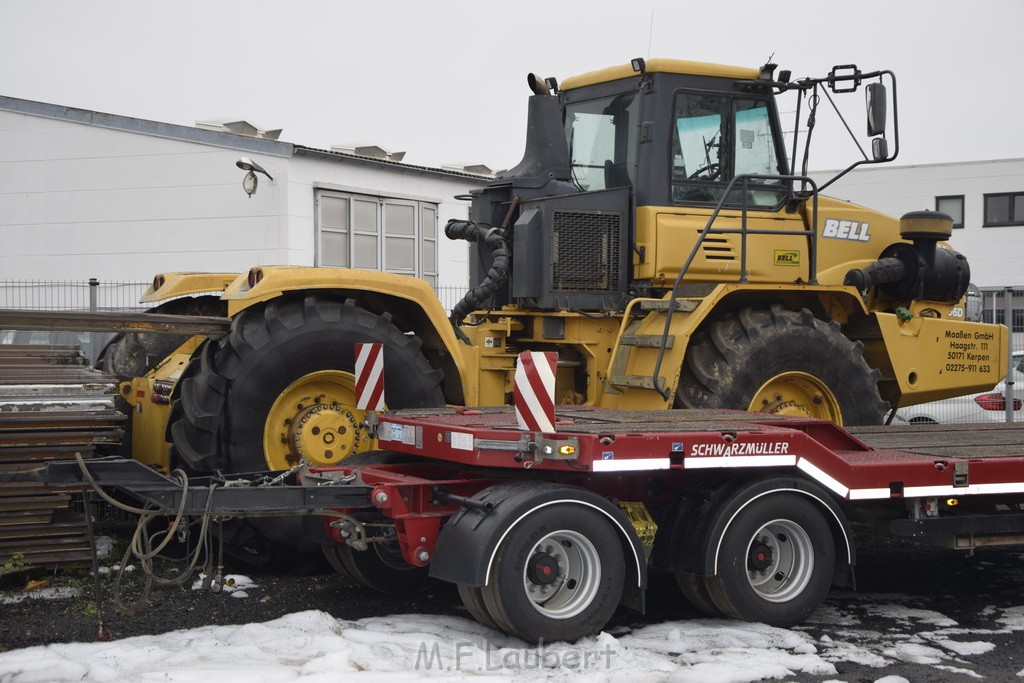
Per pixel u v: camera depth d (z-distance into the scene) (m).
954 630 5.59
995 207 26.31
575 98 8.38
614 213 7.79
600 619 5.12
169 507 5.00
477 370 7.68
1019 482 5.99
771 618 5.50
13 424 5.94
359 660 4.64
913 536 5.86
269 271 6.64
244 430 6.46
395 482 5.41
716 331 7.60
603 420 5.86
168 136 16.33
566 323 7.78
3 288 15.91
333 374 6.73
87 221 16.78
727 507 5.41
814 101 8.14
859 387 7.92
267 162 15.72
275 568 6.79
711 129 7.96
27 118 16.94
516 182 7.80
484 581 4.88
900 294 8.59
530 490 5.08
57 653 4.68
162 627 5.38
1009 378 11.66
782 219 8.12
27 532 5.98
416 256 17.67
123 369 8.23
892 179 26.92
